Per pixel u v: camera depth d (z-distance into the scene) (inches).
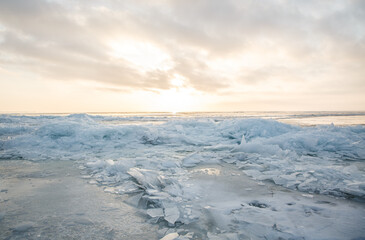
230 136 340.5
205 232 80.8
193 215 93.3
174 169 168.6
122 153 238.2
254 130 337.7
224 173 163.0
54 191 123.2
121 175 149.6
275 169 167.8
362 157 218.2
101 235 79.2
